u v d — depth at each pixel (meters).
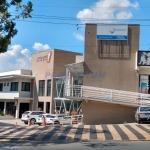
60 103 41.09
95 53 31.27
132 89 30.72
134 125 22.41
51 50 43.06
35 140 15.77
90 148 12.80
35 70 46.53
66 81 35.16
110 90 29.31
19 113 45.56
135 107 29.23
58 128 20.95
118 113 29.39
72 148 12.80
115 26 31.38
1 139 15.97
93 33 31.52
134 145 13.87
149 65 29.61
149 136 16.83
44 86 43.81
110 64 31.08
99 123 29.41
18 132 18.89
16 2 16.33
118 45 31.22
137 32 31.19
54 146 13.44
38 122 33.41
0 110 49.84
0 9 15.73
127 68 30.97
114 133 17.97
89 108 29.69
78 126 22.27
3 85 50.22
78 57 37.44
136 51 30.94
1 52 16.45
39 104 44.56
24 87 46.16
